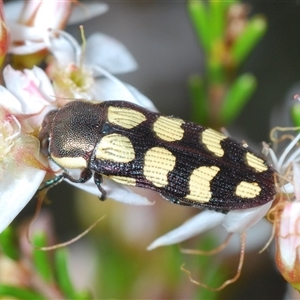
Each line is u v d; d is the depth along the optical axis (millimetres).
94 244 91
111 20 126
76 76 79
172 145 74
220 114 87
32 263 84
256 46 118
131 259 90
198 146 74
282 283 92
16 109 75
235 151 74
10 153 74
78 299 83
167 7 129
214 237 88
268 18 119
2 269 84
